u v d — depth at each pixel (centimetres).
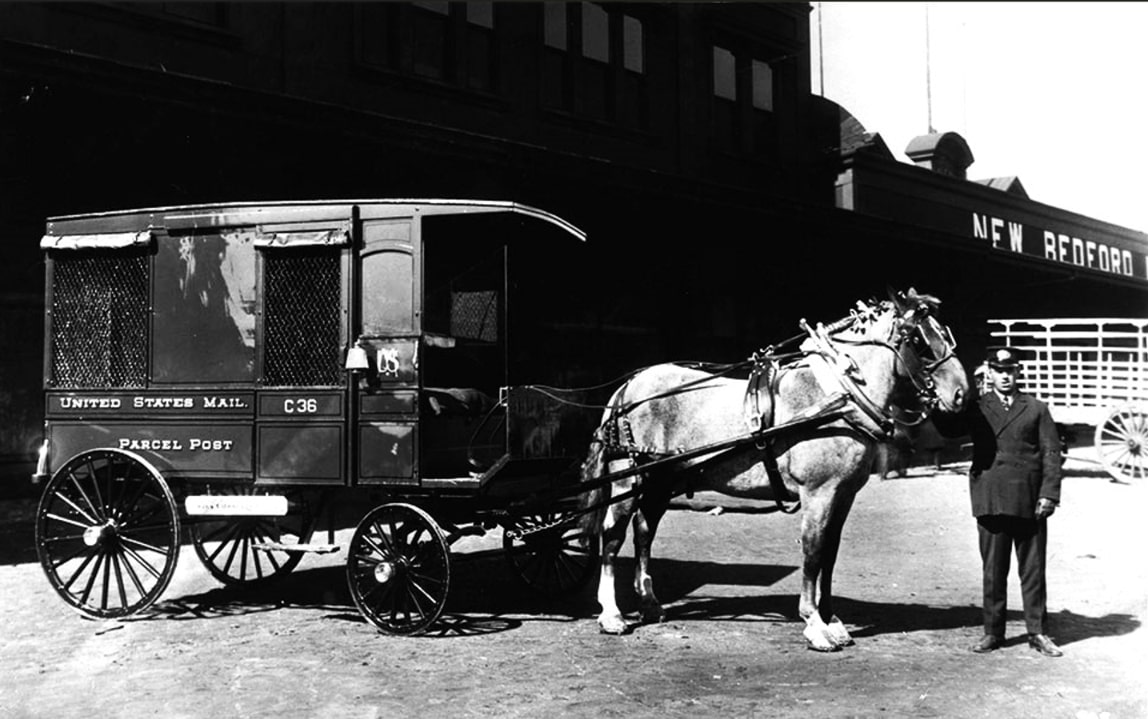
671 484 776
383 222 729
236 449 758
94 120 1145
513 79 1703
